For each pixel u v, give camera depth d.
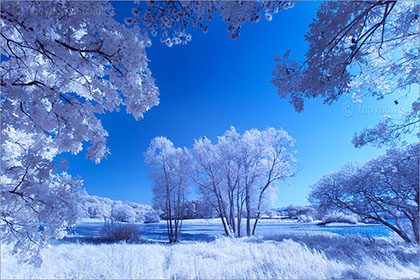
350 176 13.01
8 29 1.96
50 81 2.66
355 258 6.79
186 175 22.31
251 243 11.77
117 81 2.51
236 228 21.53
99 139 2.48
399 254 7.45
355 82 3.80
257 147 21.12
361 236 11.78
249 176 21.09
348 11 1.47
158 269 6.34
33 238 2.86
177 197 21.81
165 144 22.80
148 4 2.16
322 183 14.63
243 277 5.71
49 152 3.05
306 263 6.46
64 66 2.30
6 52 2.43
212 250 9.48
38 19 1.69
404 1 2.79
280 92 1.91
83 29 2.28
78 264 6.54
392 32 2.67
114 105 2.68
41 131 2.27
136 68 2.47
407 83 3.64
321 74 1.66
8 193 2.41
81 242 13.62
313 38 1.62
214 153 22.39
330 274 5.52
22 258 2.86
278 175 20.53
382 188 11.20
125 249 9.05
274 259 6.77
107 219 18.25
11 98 2.09
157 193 21.78
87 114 2.50
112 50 2.25
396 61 3.56
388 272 5.45
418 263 6.12
